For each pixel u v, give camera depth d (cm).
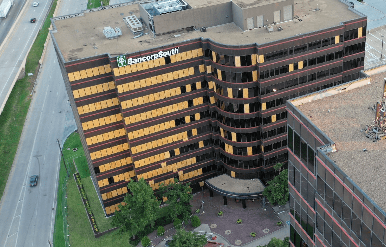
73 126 19375
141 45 13012
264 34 12925
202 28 13388
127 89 12794
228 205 14688
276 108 13350
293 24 13288
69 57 12769
